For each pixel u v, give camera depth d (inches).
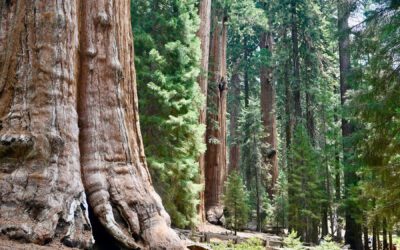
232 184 962.7
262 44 1417.3
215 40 1015.6
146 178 217.0
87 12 216.7
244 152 1363.2
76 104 202.4
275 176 1293.1
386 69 420.2
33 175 172.1
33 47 191.3
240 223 977.5
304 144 960.3
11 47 192.5
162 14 671.1
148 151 608.4
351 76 486.6
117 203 195.3
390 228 457.7
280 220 1103.0
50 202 169.6
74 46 202.8
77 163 187.2
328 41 1262.3
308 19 1171.9
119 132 210.1
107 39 217.6
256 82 1766.7
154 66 628.7
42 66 189.5
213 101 990.4
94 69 211.2
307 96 1214.9
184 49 648.4
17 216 163.5
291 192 970.7
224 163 1016.2
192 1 724.0
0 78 190.4
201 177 828.6
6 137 175.3
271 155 1300.4
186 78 648.4
